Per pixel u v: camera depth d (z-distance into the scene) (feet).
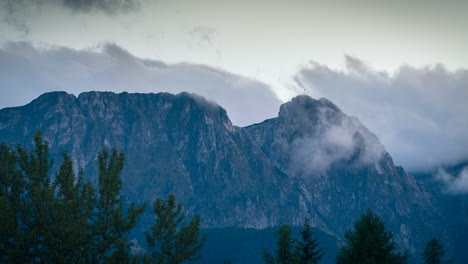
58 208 160.35
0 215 155.22
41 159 181.88
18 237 156.56
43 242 159.94
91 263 171.83
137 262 179.42
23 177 178.29
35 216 160.66
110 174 182.39
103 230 172.76
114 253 173.47
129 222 176.55
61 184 177.37
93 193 177.06
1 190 174.29
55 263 158.92
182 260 182.09
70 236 159.22
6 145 182.80
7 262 155.53
